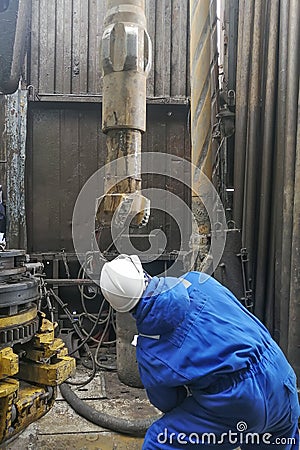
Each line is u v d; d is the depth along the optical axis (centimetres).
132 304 100
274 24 263
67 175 320
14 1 155
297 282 218
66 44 316
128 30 188
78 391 235
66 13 315
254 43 276
